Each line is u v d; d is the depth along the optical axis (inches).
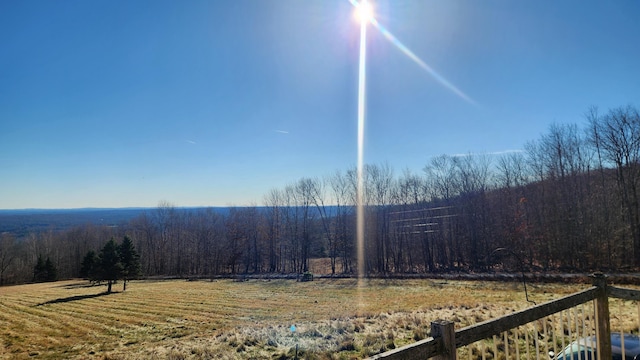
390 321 557.9
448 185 1711.4
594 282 139.2
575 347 155.3
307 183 2229.3
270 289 1499.8
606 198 1178.6
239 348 479.2
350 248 1964.8
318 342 468.4
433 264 1738.4
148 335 770.2
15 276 2652.6
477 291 992.2
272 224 2345.0
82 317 1111.0
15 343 809.5
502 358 287.7
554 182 1309.1
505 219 1454.2
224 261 2465.6
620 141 1131.9
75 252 2775.6
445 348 82.2
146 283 2094.0
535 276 1101.7
